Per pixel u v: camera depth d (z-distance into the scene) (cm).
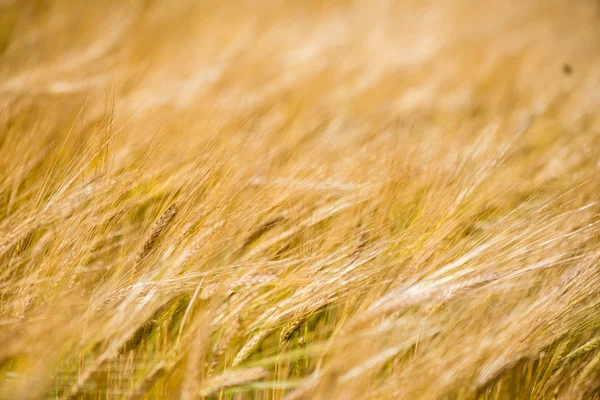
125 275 208
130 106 244
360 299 211
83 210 213
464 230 218
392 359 209
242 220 215
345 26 633
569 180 238
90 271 212
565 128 343
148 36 454
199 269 212
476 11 782
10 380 199
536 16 812
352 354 202
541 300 209
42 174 227
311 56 488
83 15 464
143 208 226
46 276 209
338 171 233
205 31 516
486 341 207
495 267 211
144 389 200
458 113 377
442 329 209
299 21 630
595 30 766
